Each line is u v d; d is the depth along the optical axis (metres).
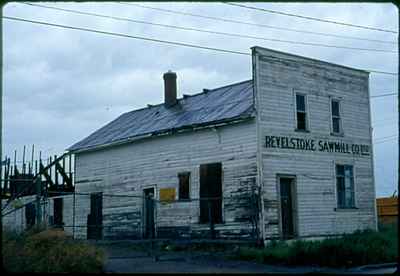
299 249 19.80
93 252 17.20
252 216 23.69
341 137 27.66
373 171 29.05
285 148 24.89
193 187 26.67
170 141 28.27
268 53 24.95
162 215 28.17
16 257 15.45
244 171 24.38
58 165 35.06
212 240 23.59
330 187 26.58
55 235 18.33
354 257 19.77
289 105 25.50
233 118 24.56
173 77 33.47
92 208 32.84
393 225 29.89
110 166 31.92
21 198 30.92
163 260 20.31
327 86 27.45
